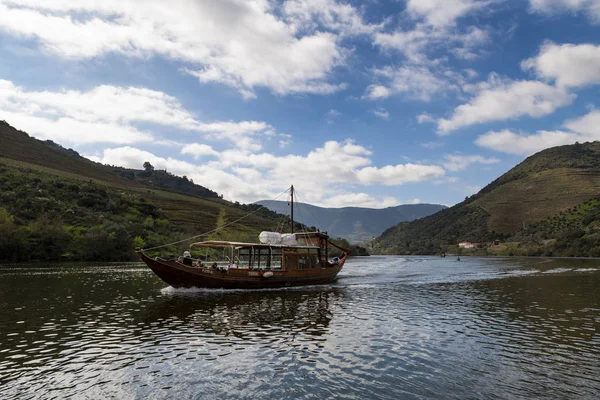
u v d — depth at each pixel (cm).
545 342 1705
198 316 2312
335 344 1683
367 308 2633
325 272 4300
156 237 10944
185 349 1603
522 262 9925
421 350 1588
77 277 4784
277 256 4162
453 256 18175
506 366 1378
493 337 1800
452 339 1766
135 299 2981
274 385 1202
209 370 1343
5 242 7550
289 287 3912
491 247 18375
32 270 5816
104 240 8969
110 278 4716
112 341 1727
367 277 5359
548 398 1099
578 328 1981
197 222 14862
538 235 17300
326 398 1100
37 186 11356
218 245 3925
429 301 2977
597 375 1284
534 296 3219
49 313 2380
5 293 3244
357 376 1282
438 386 1191
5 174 11662
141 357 1492
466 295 3334
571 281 4484
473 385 1198
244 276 3631
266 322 2145
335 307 2672
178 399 1095
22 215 9219
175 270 3350
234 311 2491
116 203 12838
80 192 12638
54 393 1136
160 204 16688
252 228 14688
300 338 1789
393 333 1889
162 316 2306
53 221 9262
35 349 1595
